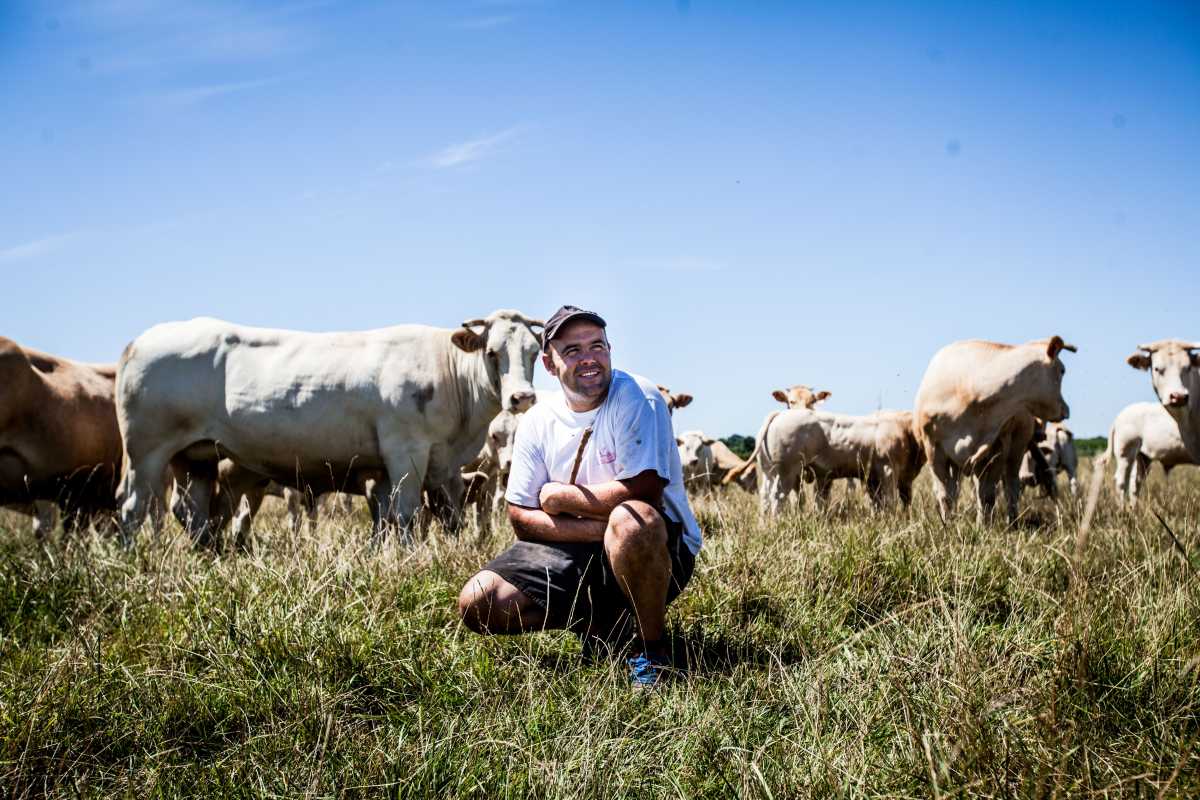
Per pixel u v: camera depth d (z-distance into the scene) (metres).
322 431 7.80
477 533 6.21
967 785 2.50
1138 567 4.86
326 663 3.80
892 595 4.84
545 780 2.84
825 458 12.41
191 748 3.30
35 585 4.96
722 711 3.28
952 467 10.43
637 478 3.96
